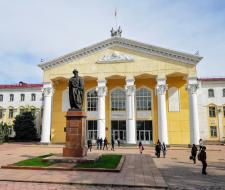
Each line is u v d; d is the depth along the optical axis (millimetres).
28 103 57719
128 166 16516
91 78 41281
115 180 11773
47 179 11836
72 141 17062
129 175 13164
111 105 42656
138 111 41750
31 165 15172
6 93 58844
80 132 17078
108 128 41938
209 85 51031
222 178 13117
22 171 13938
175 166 17594
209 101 50438
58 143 42312
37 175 12766
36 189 10219
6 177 12250
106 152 28062
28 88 58062
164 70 38156
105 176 12703
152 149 32125
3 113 58156
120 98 42625
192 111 36469
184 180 12516
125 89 39406
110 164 15719
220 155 26016
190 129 36469
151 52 38812
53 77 41219
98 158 17922
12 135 56906
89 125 42750
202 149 14742
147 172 14266
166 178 13016
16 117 52344
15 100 58250
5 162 18219
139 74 38656
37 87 57906
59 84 45125
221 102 50094
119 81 42906
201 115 50031
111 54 40000
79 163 15867
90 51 40531
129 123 37812
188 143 39469
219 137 48938
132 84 38594
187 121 40156
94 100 43219
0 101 58688
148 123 41250
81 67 40500
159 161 20484
